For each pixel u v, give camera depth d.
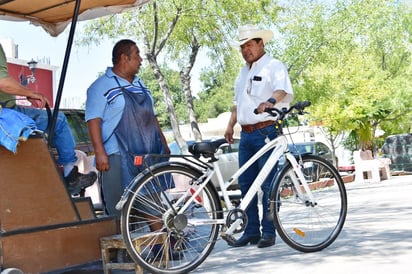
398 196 10.49
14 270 3.76
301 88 19.94
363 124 23.28
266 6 14.10
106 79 4.95
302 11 18.53
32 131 3.98
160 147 5.11
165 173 4.41
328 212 5.20
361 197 11.01
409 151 21.12
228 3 13.02
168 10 12.81
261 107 5.08
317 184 5.23
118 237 4.36
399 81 24.11
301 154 5.16
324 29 18.73
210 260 5.05
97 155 4.79
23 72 20.27
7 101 4.48
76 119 8.18
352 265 4.39
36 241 3.98
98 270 4.98
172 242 4.53
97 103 4.86
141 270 4.29
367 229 6.17
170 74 16.58
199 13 13.03
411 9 24.44
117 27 13.32
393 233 5.79
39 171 4.10
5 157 3.94
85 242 4.29
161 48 13.28
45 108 4.69
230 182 4.80
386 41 24.81
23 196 3.97
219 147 4.65
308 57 18.83
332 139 23.27
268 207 4.94
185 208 4.43
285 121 5.34
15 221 3.89
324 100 20.95
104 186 4.93
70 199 4.23
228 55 13.77
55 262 4.07
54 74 21.78
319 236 5.12
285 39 18.83
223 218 4.59
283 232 4.95
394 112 25.89
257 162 5.41
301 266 4.49
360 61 21.72
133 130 4.87
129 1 5.63
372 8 19.11
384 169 17.95
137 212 4.48
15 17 5.75
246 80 5.66
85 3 5.51
